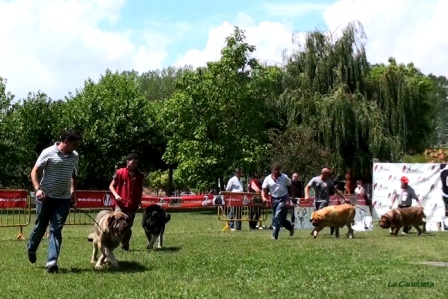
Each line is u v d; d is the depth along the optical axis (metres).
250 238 15.84
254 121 38.91
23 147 43.25
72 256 11.24
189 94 39.91
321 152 31.48
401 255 11.46
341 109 32.31
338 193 17.44
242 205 21.08
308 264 10.04
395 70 35.00
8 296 7.23
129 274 8.86
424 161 37.09
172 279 8.41
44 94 44.34
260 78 38.44
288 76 35.31
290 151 31.50
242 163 38.00
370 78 34.88
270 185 15.96
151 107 46.66
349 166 32.94
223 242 14.41
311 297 7.04
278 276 8.69
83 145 42.97
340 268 9.51
